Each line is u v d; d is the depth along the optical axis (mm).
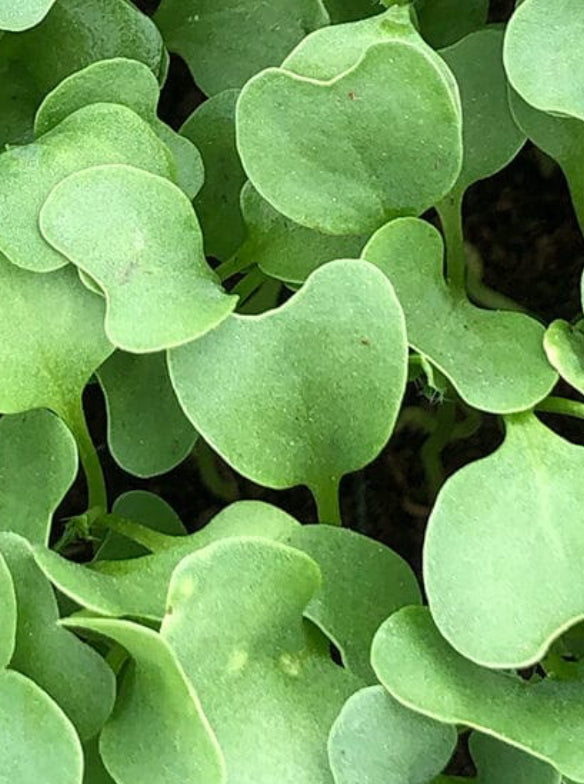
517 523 94
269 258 109
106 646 106
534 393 98
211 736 87
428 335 101
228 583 92
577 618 90
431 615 93
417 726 91
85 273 99
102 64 107
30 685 90
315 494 102
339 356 98
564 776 90
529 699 91
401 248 102
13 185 101
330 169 103
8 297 102
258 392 98
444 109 99
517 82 101
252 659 94
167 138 110
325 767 92
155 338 95
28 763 90
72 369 103
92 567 99
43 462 101
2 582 93
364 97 100
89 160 103
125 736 93
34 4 104
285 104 101
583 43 101
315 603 97
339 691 95
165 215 100
